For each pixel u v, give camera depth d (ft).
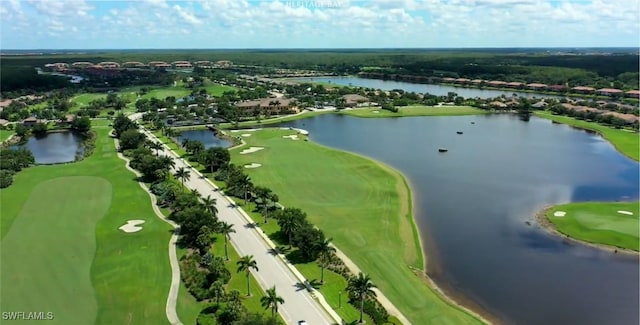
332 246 362.74
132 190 486.79
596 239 385.70
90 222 399.24
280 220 358.43
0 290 291.58
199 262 328.08
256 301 282.97
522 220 433.48
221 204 447.01
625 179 567.18
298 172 558.15
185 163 602.03
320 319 266.57
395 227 402.93
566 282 324.60
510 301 301.02
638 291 313.73
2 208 429.79
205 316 261.65
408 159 652.89
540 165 628.69
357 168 578.25
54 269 318.45
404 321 270.87
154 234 375.25
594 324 279.08
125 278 307.78
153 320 263.08
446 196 497.05
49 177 534.37
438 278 328.29
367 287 265.13
